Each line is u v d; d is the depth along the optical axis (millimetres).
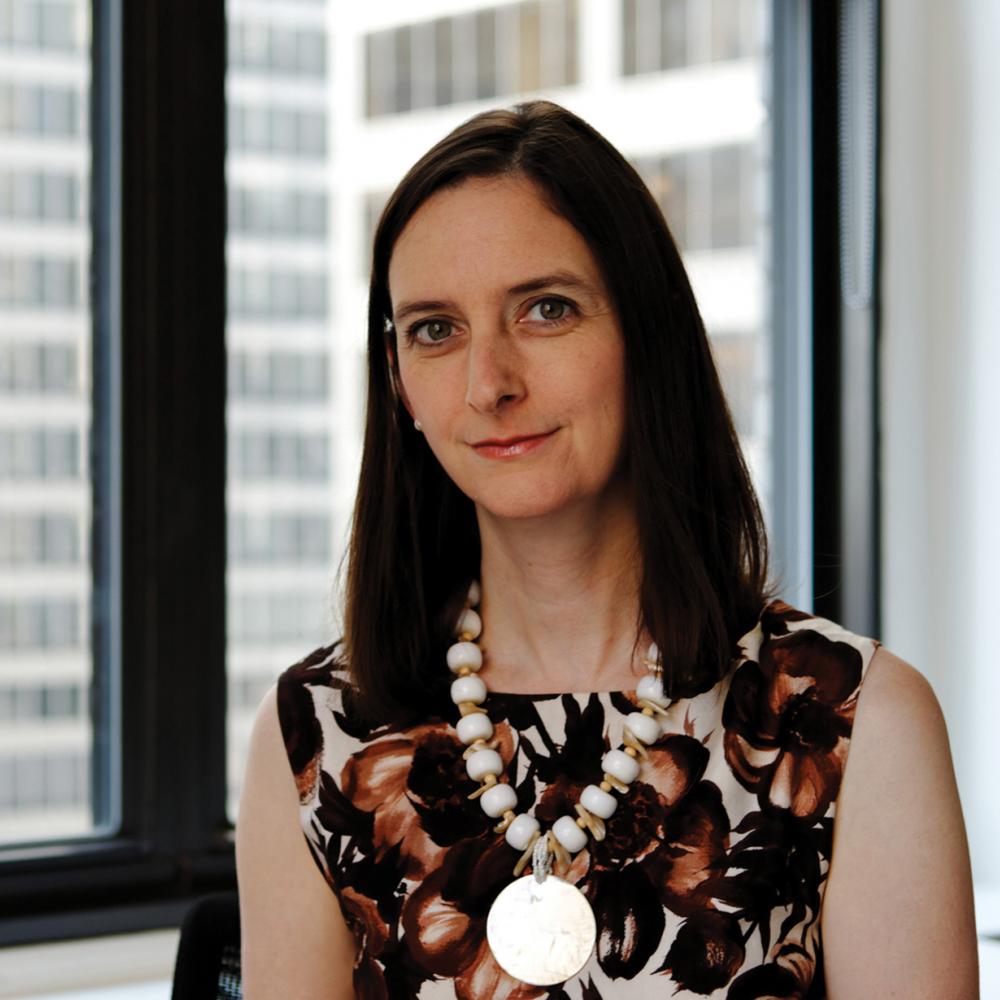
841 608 3145
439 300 1356
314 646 2816
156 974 2488
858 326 3154
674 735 1424
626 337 1372
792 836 1382
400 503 1521
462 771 1462
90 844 2631
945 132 3062
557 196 1344
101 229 2670
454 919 1415
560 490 1348
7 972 2400
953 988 1322
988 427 2998
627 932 1366
